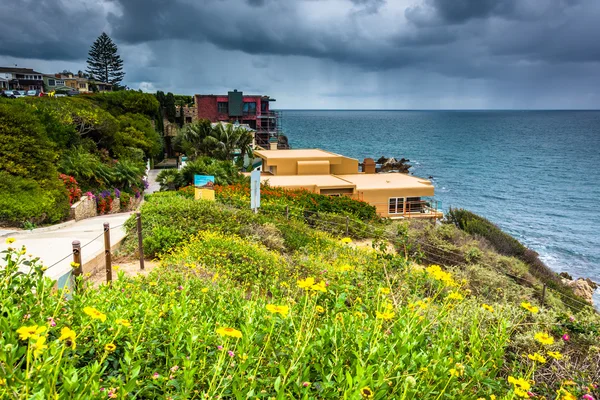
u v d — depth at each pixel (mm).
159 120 60312
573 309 14273
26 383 2113
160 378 2891
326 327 3479
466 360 3844
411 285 6469
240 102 83375
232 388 2840
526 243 46781
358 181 32938
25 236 14227
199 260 10383
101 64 103500
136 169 29734
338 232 19672
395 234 17938
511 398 3004
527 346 5059
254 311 3799
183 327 3592
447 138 196750
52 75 102312
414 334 3723
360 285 5617
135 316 3977
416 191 30422
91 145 30500
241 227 14734
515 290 12031
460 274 12188
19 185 16922
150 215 14094
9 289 3652
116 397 2533
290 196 24734
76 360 2967
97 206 22641
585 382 4523
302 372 3053
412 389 2828
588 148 154625
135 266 11406
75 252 7012
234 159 46594
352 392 2629
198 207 15312
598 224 55406
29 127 18859
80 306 3766
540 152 141500
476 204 65875
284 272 10133
